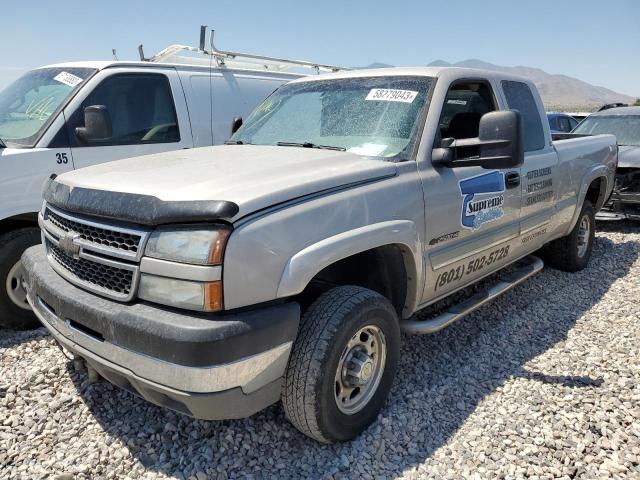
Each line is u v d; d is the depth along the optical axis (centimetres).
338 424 270
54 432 293
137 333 224
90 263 258
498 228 397
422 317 427
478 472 263
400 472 263
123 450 279
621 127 928
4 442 284
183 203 227
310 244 249
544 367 367
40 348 393
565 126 1445
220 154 334
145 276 234
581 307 482
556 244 560
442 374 358
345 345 263
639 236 759
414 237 308
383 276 323
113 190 256
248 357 227
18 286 426
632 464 267
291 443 285
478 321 448
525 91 462
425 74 363
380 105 358
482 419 306
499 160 309
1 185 415
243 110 627
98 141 484
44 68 539
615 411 312
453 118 376
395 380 350
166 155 344
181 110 561
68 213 277
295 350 256
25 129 462
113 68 516
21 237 421
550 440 286
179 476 260
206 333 215
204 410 227
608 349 394
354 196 278
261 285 233
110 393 329
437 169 336
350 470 264
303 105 396
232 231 226
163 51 642
